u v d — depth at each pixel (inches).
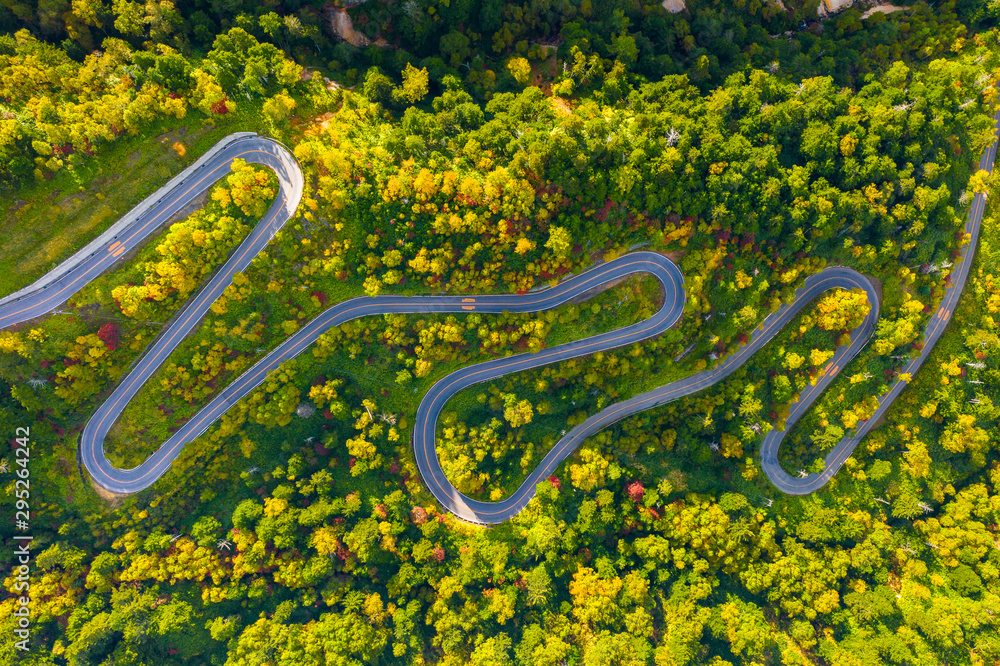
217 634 3277.6
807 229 3230.8
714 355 3410.4
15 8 2738.7
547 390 3476.9
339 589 3499.0
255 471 3380.9
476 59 3294.8
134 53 2736.2
